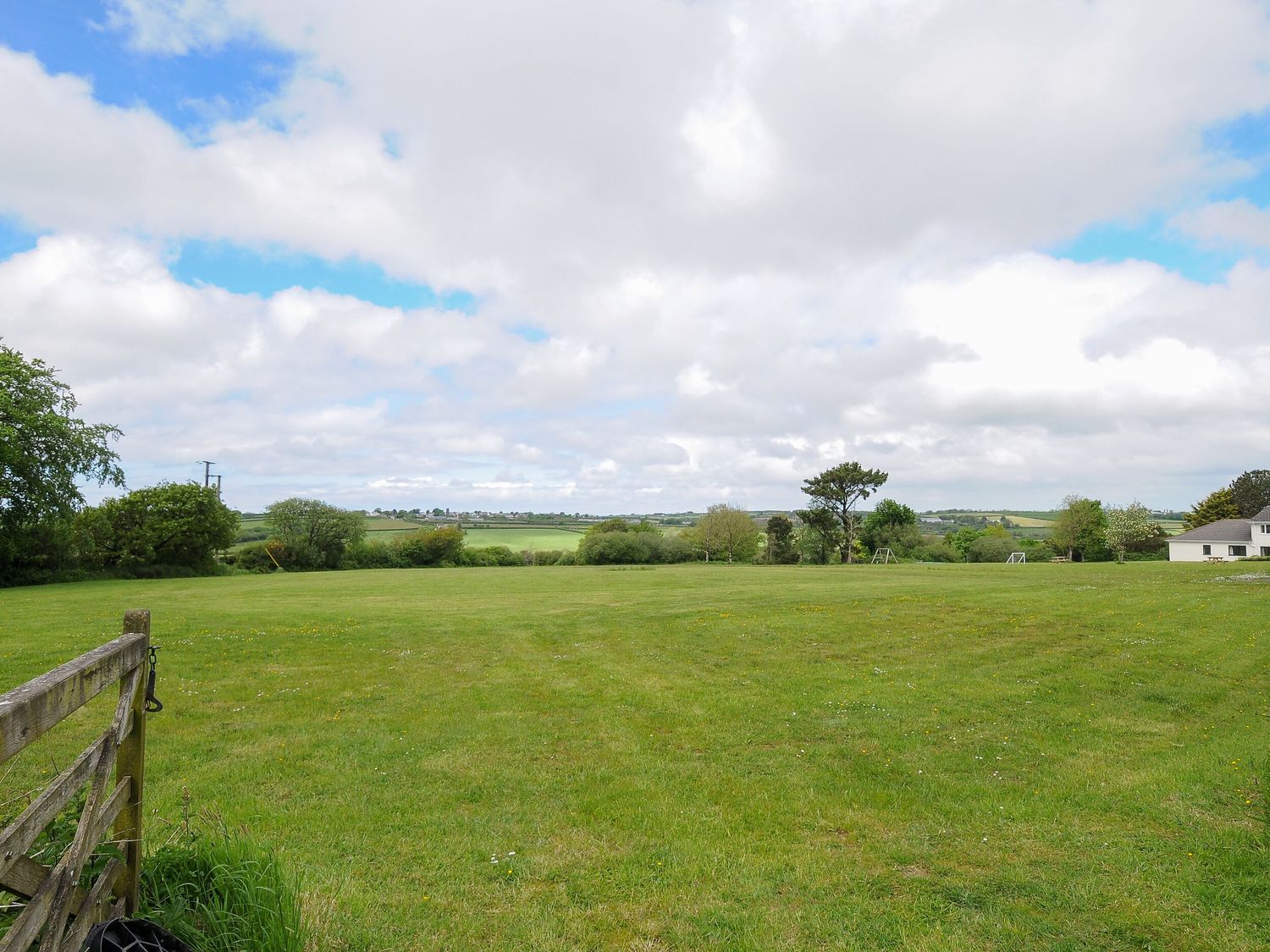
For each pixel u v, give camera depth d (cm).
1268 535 7844
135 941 392
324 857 698
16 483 4600
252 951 462
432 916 588
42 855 394
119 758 448
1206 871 655
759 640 1992
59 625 2211
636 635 2134
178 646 1855
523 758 1023
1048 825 772
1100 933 561
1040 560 9206
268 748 1063
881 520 9938
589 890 640
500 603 3094
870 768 973
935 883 651
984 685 1438
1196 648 1762
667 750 1060
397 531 10656
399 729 1166
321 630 2197
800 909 607
